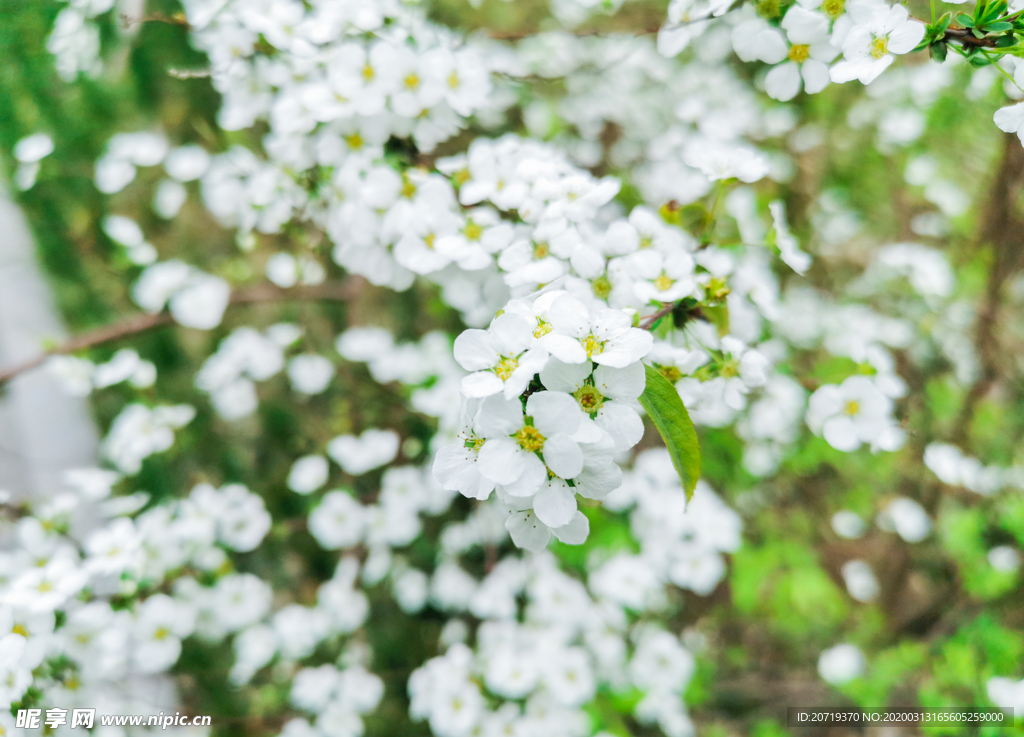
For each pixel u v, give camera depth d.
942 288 0.21
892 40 0.10
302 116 0.13
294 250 0.19
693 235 0.12
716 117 0.21
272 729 0.20
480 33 0.15
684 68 0.23
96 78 0.20
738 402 0.11
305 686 0.19
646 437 0.22
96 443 0.23
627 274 0.11
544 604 0.19
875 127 0.22
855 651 0.20
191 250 0.24
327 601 0.20
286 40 0.13
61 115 0.21
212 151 0.19
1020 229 0.20
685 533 0.20
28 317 0.23
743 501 0.22
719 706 0.22
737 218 0.18
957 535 0.20
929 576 0.23
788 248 0.12
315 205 0.15
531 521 0.09
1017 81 0.10
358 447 0.19
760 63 0.23
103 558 0.13
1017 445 0.21
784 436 0.20
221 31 0.14
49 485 0.22
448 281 0.13
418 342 0.23
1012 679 0.17
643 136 0.23
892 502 0.21
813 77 0.11
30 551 0.14
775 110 0.22
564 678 0.18
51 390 0.23
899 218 0.24
